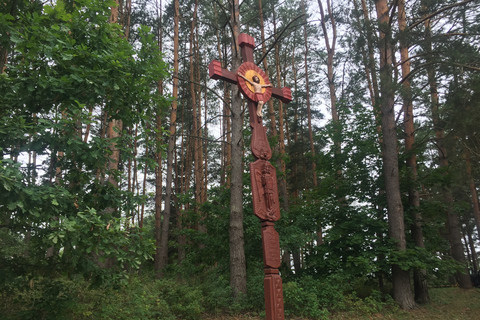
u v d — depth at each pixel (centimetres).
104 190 687
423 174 1306
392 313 969
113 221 597
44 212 539
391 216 1097
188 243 1394
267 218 578
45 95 597
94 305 730
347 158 1302
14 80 593
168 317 762
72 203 579
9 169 463
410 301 1032
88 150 599
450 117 1041
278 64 2045
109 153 623
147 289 856
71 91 616
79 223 523
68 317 644
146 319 702
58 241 520
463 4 1044
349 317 898
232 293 942
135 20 1900
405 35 1073
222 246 1152
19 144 607
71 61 637
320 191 1309
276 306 535
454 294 1411
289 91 709
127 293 817
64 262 620
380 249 1051
